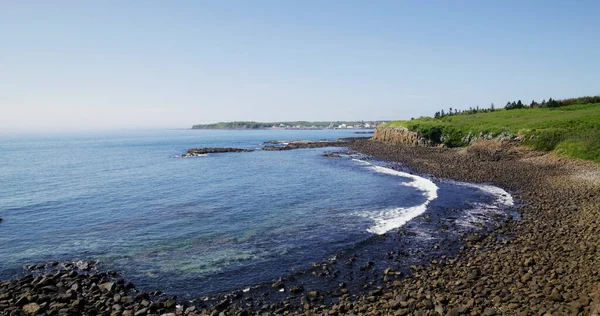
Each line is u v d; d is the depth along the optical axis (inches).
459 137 2859.3
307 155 3078.2
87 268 683.4
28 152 3932.1
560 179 1409.9
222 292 577.9
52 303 513.0
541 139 1989.4
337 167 2208.4
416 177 1718.8
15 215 1082.7
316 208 1143.6
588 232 738.2
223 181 1702.8
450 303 468.1
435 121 3811.5
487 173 1690.5
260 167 2266.2
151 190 1478.8
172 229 929.5
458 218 973.2
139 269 679.1
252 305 529.7
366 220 989.2
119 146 4945.9
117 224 978.1
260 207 1163.3
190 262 710.5
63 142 6638.8
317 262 695.1
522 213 992.2
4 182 1721.2
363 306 486.6
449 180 1601.9
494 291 491.2
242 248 786.8
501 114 3607.3
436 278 580.1
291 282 609.3
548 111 3248.0
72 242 836.0
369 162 2439.7
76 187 1567.4
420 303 474.3
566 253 625.3
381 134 4291.3
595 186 1212.5
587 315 378.0
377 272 634.2
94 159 2972.4
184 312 502.0
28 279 605.6
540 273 544.7
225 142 5531.5
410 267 641.0
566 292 455.2
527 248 678.5
